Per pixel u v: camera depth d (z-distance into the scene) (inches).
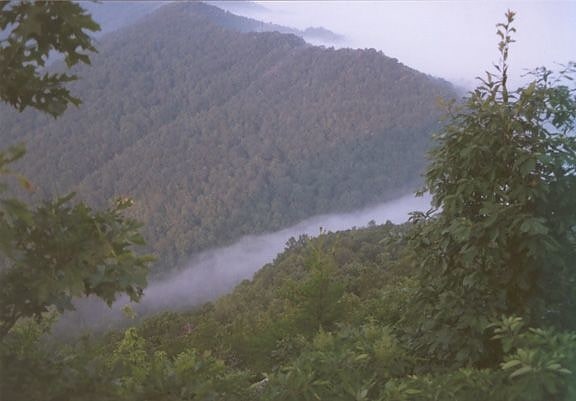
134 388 119.3
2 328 106.8
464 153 158.6
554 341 122.4
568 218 157.2
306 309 242.8
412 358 157.8
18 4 95.7
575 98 162.4
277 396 131.3
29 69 99.9
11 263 103.5
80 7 96.0
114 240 100.9
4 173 92.0
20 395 104.7
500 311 162.2
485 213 151.3
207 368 127.9
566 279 160.6
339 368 140.6
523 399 120.6
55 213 99.4
